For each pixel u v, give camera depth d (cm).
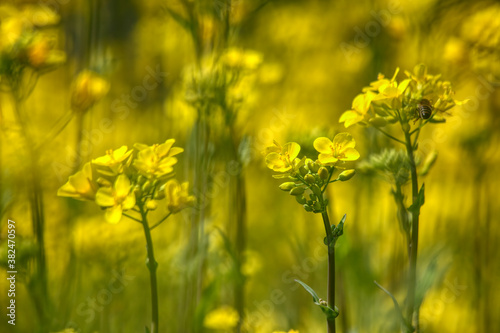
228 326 86
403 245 85
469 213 103
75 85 87
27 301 88
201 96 88
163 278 92
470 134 100
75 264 86
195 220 90
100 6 94
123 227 89
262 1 90
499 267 94
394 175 78
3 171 83
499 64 93
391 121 76
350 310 92
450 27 105
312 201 73
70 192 74
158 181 74
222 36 89
